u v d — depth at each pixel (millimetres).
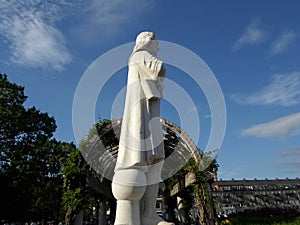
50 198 26422
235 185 57500
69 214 12789
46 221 29750
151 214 4898
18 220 27594
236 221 12477
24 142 27016
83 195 12945
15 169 25750
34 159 26766
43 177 27219
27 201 26297
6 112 25297
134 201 4652
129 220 4488
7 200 25453
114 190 4680
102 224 16875
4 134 25562
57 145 27406
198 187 13547
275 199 46469
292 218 11789
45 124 28828
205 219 13289
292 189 49000
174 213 20328
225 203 42906
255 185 57875
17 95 26688
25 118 26922
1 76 26844
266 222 11648
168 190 20375
